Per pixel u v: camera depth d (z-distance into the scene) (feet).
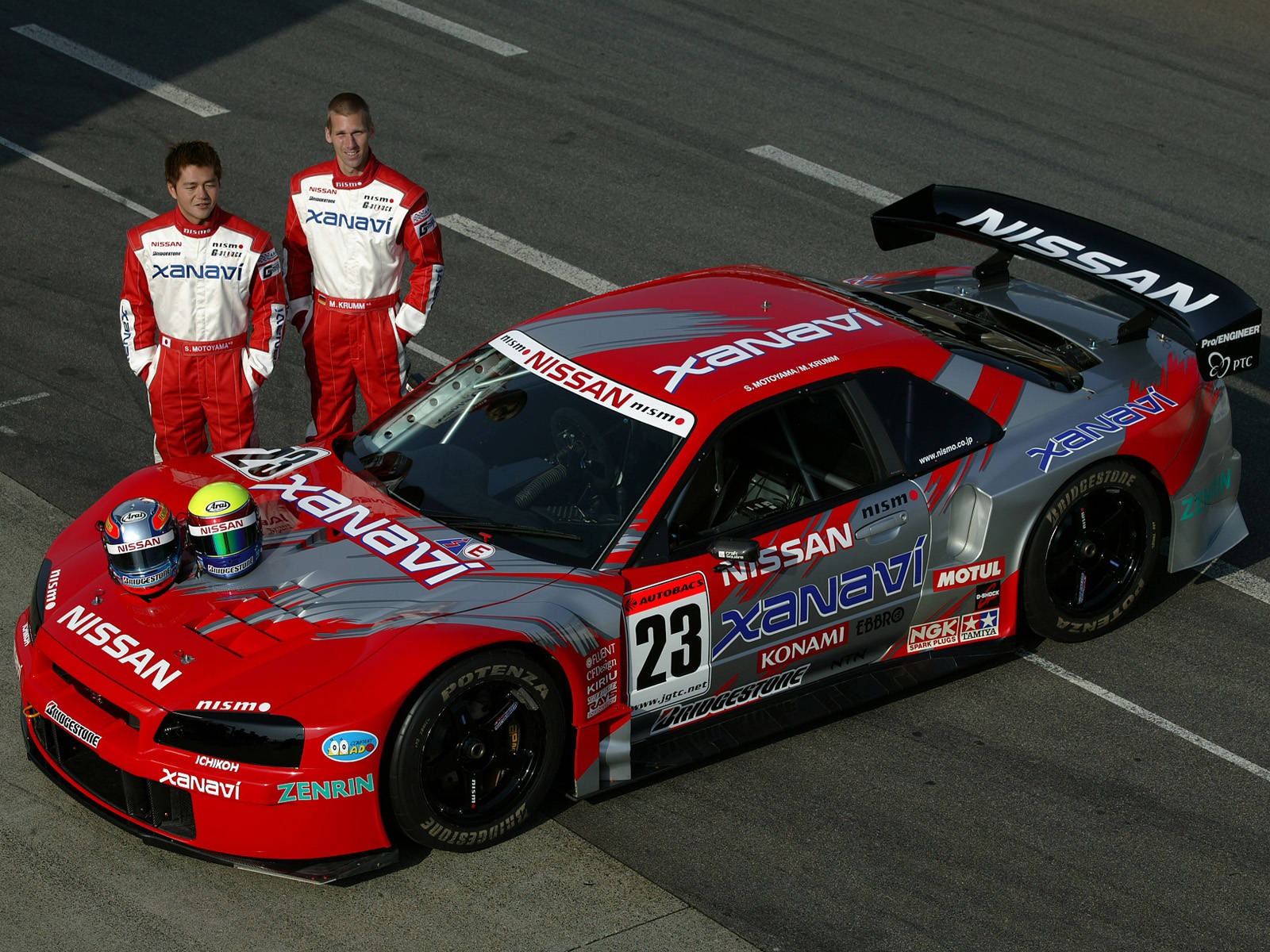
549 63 123.24
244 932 39.34
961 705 51.60
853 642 49.75
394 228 60.34
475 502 46.73
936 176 104.32
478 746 41.78
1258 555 62.39
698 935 40.01
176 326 56.54
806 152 107.76
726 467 46.24
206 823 39.19
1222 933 41.11
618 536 44.65
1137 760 48.80
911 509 49.37
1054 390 54.34
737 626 46.42
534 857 42.91
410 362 73.61
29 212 94.53
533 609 42.24
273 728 38.47
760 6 139.44
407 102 114.11
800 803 46.01
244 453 51.72
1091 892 42.55
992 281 63.05
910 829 44.96
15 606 54.70
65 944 38.63
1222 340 51.42
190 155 53.16
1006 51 130.62
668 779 47.11
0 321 80.18
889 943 40.04
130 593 43.27
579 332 52.06
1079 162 107.55
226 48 124.36
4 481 64.44
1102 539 54.75
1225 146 111.86
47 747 43.11
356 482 48.73
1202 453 56.29
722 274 57.06
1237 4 146.61
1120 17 141.49
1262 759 49.11
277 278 57.62
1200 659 54.80
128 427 70.23
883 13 139.03
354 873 39.93
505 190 99.40
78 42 124.98
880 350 50.49
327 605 42.24
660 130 110.63
